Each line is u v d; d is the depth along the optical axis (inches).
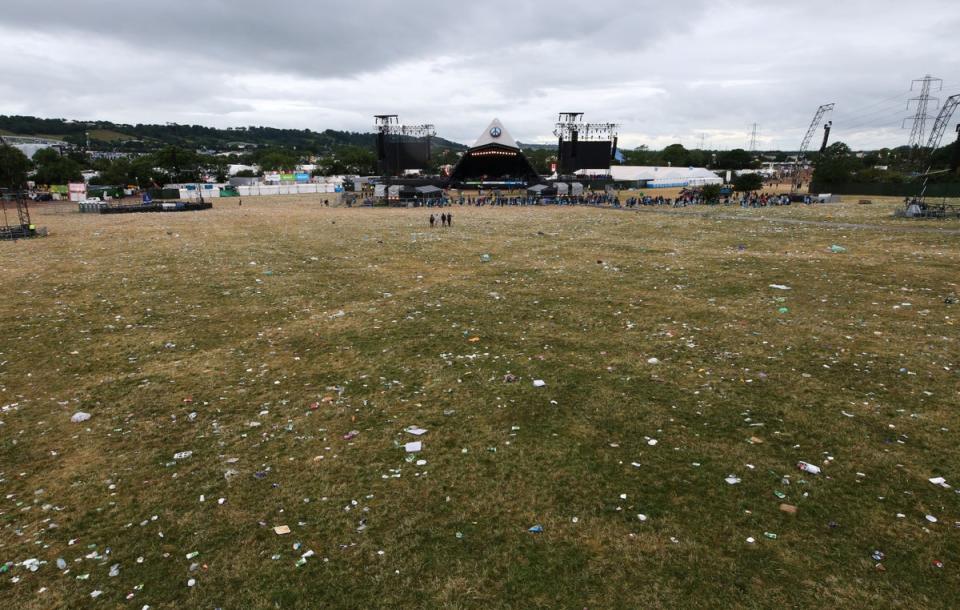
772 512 234.7
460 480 265.3
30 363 447.5
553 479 264.1
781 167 6264.8
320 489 260.1
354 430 319.9
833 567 201.5
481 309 597.6
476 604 188.2
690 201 2482.8
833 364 404.2
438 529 229.0
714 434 304.5
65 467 285.1
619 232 1346.0
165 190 3422.7
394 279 779.4
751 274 763.4
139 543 224.1
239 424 330.6
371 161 6717.5
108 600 193.8
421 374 405.4
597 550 213.9
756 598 187.5
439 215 1989.4
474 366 418.9
